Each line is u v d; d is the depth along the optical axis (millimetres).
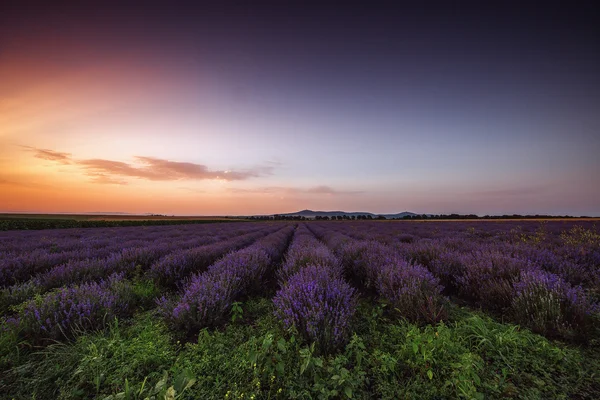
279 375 2268
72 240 12109
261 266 5641
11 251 8328
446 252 6148
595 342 2572
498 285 3809
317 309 3016
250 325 3408
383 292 4000
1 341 2525
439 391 2064
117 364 2406
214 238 13562
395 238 12281
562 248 6785
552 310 2945
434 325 3102
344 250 7305
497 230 15539
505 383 2107
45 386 2166
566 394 1983
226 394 2004
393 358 2365
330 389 2129
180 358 2523
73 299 3369
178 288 4926
